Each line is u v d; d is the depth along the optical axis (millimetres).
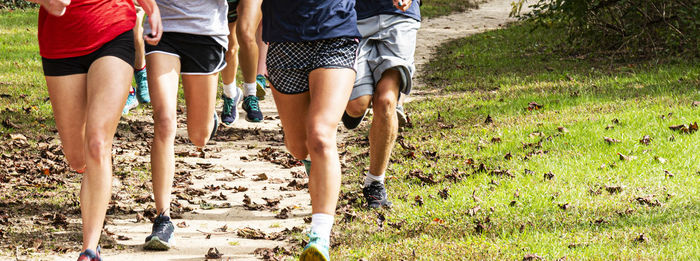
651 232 6051
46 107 12969
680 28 17750
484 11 33875
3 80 15727
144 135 11641
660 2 17734
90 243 5176
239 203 8031
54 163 9547
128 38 5578
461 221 6750
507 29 26562
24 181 8602
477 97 14047
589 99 12688
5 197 7805
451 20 30844
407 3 6586
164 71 6230
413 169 8930
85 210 5215
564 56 19297
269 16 5934
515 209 6961
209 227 7098
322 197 5262
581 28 18797
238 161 10211
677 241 5762
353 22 5797
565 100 12680
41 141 10836
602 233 6168
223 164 10016
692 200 6938
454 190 7785
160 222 6277
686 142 9047
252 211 7723
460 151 9641
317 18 5684
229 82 9477
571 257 5504
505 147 9602
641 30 18094
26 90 14562
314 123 5371
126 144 10891
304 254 5137
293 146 6598
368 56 7141
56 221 6980
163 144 6191
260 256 6188
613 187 7469
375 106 7035
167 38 6355
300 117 6203
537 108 12305
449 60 20297
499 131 10617
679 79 14141
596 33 18906
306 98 6039
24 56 19516
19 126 11547
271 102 14906
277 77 5953
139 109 13367
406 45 7203
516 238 6133
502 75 16875
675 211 6633
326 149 5297
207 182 9031
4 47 21188
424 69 19203
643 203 6969
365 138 11211
